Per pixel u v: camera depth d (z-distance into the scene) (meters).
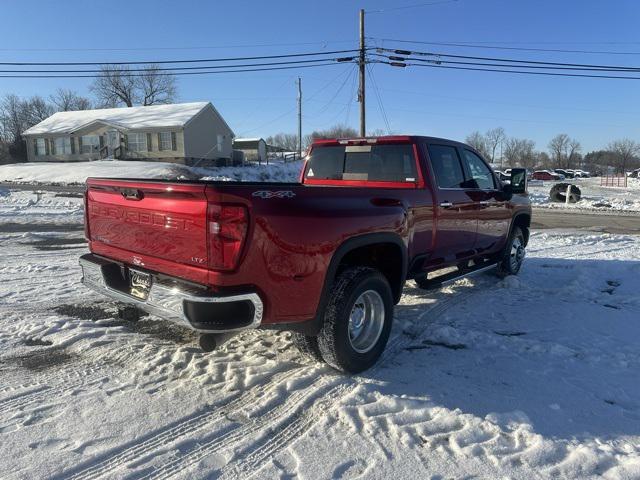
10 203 18.58
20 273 7.38
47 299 6.00
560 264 8.77
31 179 37.00
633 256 9.69
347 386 3.79
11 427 3.14
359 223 3.93
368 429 3.19
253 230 3.22
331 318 3.77
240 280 3.23
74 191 26.48
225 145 48.94
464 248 5.95
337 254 3.75
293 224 3.42
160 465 2.81
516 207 7.16
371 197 4.20
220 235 3.16
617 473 2.78
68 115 52.06
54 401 3.49
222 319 3.23
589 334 5.07
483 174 6.43
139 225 3.71
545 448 3.00
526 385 3.88
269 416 3.35
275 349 4.47
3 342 4.56
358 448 3.00
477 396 3.67
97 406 3.43
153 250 3.62
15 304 5.78
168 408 3.42
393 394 3.67
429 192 5.05
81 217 15.13
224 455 2.91
